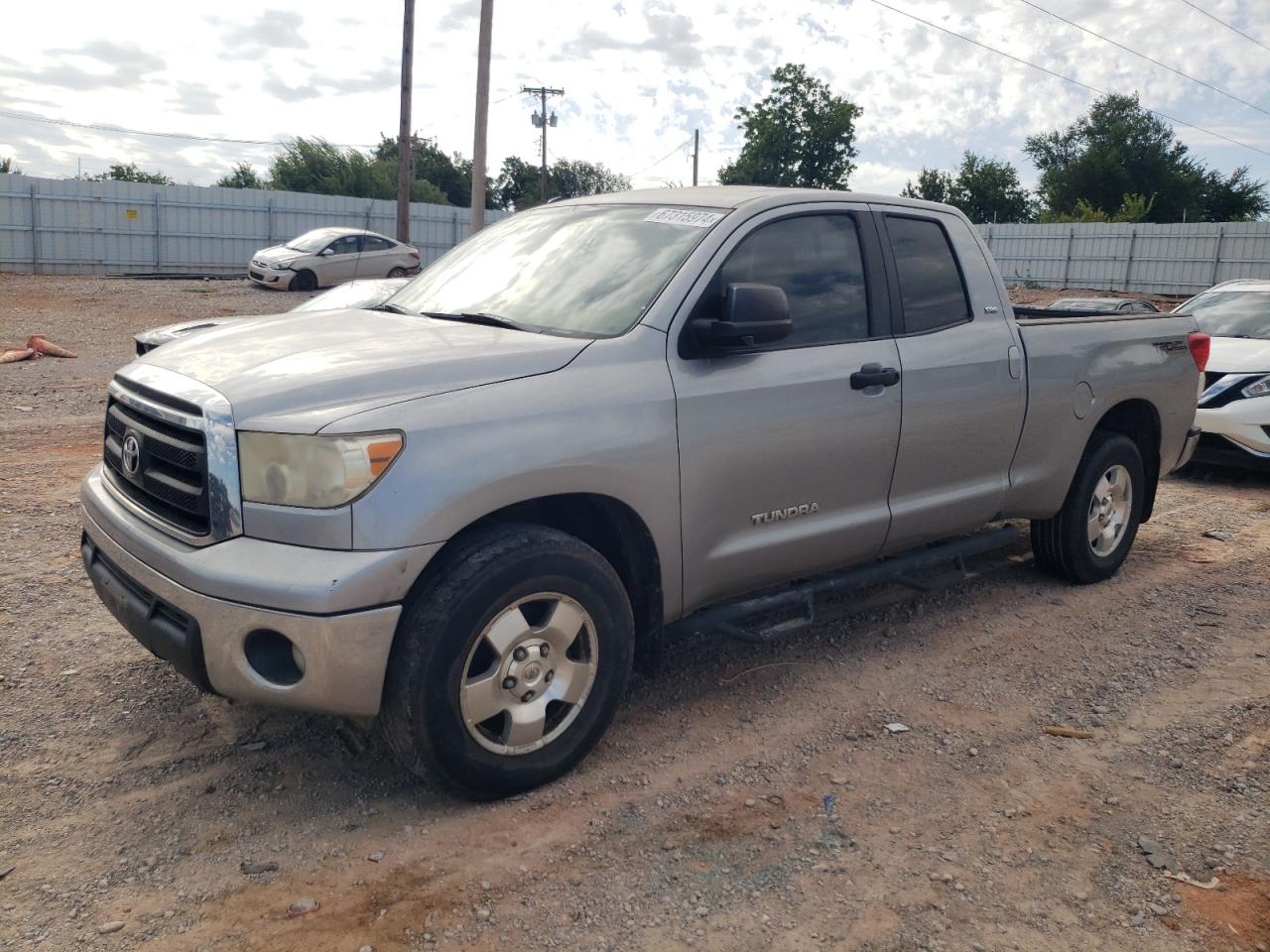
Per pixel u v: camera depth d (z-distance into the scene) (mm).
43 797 3301
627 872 3023
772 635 4188
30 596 4953
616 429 3438
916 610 5281
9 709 3855
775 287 3848
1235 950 2758
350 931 2730
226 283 28312
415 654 3072
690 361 3713
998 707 4195
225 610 3010
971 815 3383
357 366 3258
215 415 3098
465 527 3166
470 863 3043
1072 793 3535
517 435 3217
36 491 6867
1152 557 6363
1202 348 6137
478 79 19203
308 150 49000
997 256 44281
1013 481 5027
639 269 3885
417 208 37969
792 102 58312
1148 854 3176
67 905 2793
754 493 3910
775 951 2711
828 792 3502
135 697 3994
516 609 3256
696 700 4191
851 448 4191
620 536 3643
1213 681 4496
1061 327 5230
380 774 3516
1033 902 2936
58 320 18875
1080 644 4891
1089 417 5324
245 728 3787
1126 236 40375
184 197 32656
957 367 4594
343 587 2916
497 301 4066
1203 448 8656
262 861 3021
